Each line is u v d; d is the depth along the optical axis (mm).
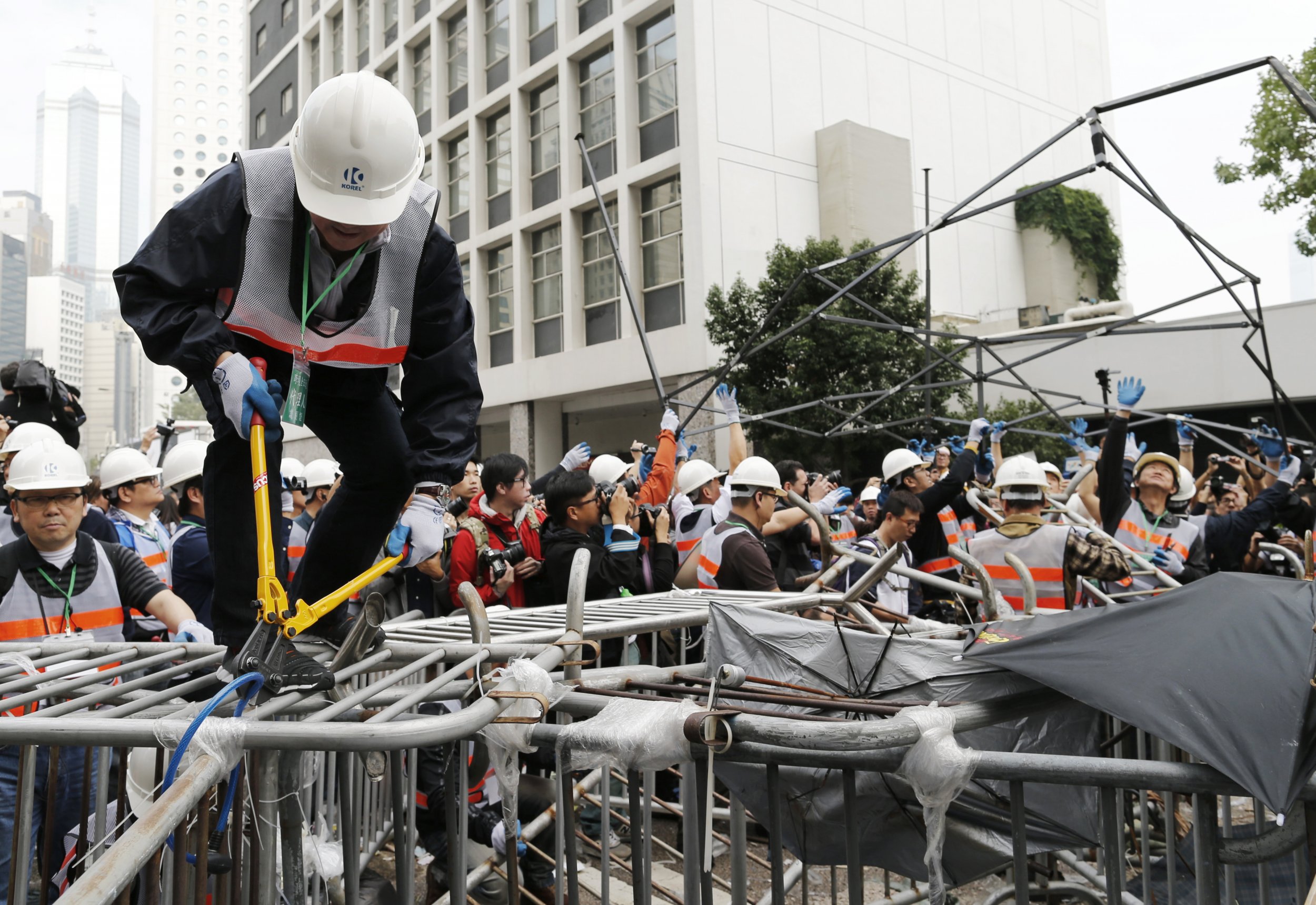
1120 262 27828
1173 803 2055
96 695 1604
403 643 2023
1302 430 15969
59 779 2547
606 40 21109
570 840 1643
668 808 3346
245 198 1671
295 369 1750
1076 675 1490
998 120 26094
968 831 1938
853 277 15484
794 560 5422
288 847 1459
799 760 1478
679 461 6293
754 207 19844
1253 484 7293
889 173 21359
